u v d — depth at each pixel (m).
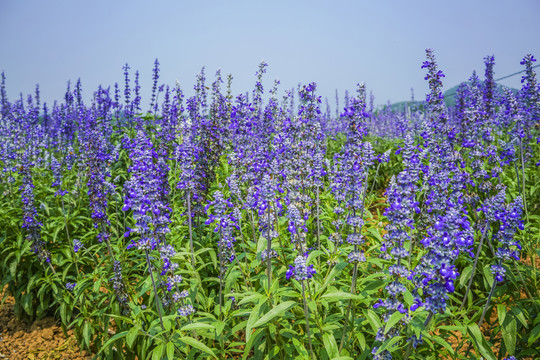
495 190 6.16
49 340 6.74
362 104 4.56
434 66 6.28
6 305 7.61
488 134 6.53
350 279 4.84
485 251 5.92
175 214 6.69
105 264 6.55
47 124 14.30
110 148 9.92
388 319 3.34
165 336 4.30
